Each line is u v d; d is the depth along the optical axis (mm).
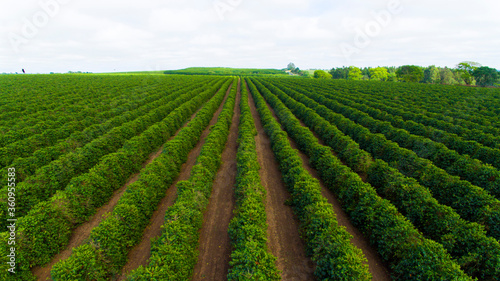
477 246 10391
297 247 12727
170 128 30469
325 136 27719
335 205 16312
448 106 44750
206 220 14727
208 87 73688
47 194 15617
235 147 26922
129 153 20172
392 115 35531
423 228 12977
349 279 9203
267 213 15398
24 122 28219
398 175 15820
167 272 9273
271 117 32688
